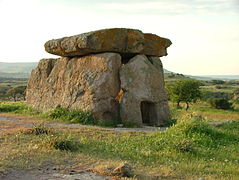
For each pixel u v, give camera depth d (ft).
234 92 184.34
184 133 41.78
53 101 65.16
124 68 58.23
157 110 60.23
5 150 31.91
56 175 24.89
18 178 24.07
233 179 25.64
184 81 113.29
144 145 36.86
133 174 25.49
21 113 67.72
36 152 31.12
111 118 56.95
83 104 57.41
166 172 26.66
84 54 61.98
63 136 39.01
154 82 60.80
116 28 57.72
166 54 67.77
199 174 26.91
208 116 93.50
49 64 70.95
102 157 30.68
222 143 40.96
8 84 378.73
